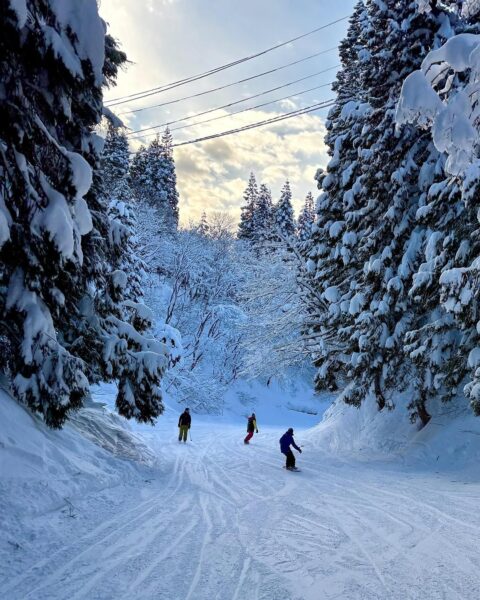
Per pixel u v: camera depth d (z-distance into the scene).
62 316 9.11
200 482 10.21
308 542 5.75
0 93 5.99
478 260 10.18
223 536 5.92
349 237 16.70
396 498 8.59
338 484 10.20
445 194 11.76
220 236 47.72
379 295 14.91
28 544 5.01
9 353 8.48
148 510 7.11
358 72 20.53
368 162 15.26
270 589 4.23
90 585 4.20
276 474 11.66
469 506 7.85
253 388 46.31
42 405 7.43
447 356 12.76
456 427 13.11
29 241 6.76
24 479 6.43
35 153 6.71
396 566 4.89
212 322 45.12
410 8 13.90
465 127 6.08
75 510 6.45
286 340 22.77
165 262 41.66
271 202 59.34
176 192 55.72
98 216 10.16
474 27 12.90
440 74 6.80
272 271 23.28
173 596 4.04
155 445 16.67
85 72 6.49
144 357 11.05
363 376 15.13
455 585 4.38
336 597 4.08
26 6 5.40
